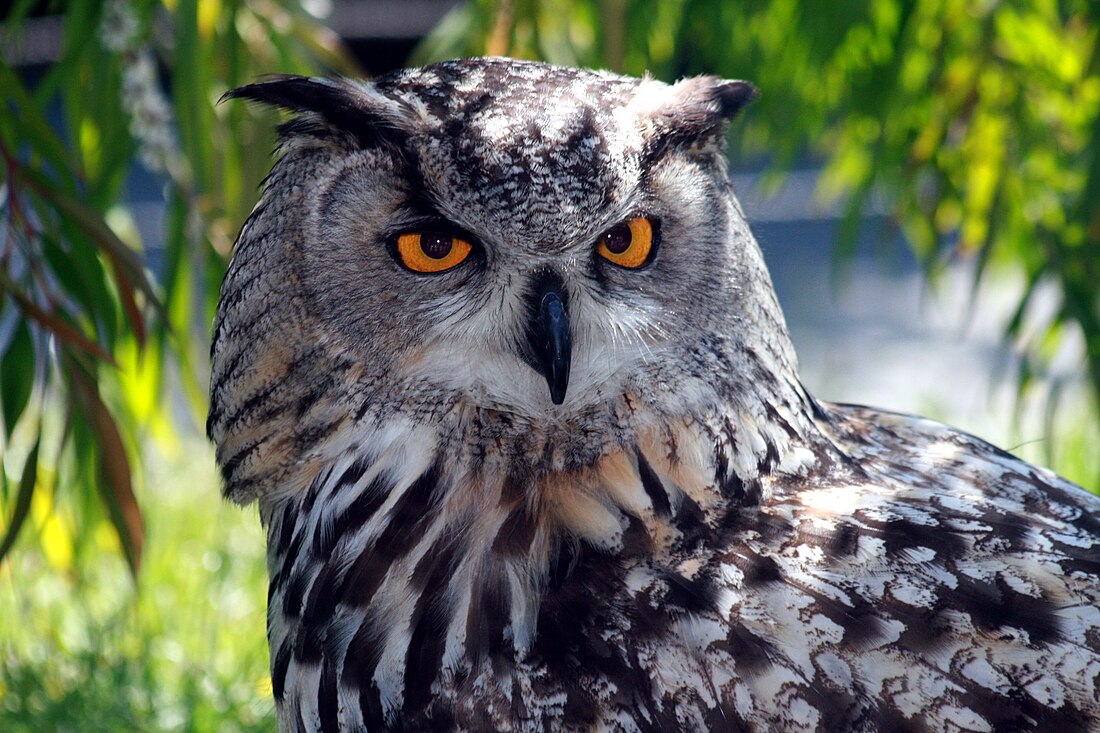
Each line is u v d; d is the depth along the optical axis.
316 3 3.45
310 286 3.07
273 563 3.10
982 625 3.01
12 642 3.46
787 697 3.01
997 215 3.58
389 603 3.06
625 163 3.05
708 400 3.06
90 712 3.38
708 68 3.84
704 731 3.01
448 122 3.05
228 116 3.39
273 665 3.10
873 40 3.55
